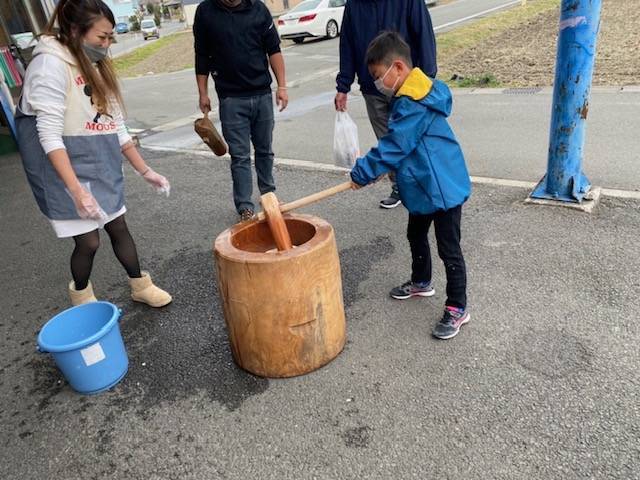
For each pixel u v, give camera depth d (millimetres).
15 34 7629
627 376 2299
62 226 2771
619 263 3146
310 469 2031
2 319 3377
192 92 11852
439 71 10023
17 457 2248
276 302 2336
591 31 3367
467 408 2229
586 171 4551
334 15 17391
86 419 2420
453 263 2607
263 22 3914
